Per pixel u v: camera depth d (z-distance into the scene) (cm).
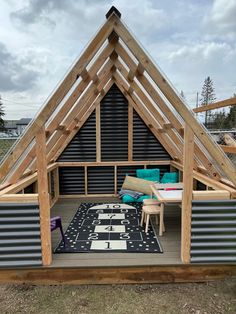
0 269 254
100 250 290
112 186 559
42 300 237
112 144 549
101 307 228
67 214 430
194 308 225
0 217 249
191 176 246
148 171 541
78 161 548
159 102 298
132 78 359
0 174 251
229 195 249
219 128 646
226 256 254
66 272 258
